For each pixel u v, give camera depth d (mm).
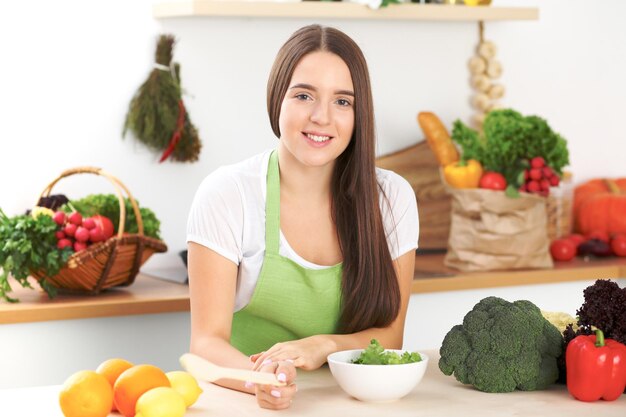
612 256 4066
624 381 1805
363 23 3895
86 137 3516
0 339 2896
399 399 1823
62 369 2986
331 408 1767
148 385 1694
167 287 3285
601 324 1882
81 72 3492
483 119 4082
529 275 3578
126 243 3068
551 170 3650
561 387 1922
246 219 2156
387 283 2217
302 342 2006
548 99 4266
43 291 3172
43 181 3479
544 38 4230
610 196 4141
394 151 3994
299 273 2184
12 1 3396
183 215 3666
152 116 3512
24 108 3438
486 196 3594
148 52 3564
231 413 1735
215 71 3670
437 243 4023
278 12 3469
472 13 3840
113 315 3002
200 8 3367
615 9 4352
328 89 2039
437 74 4047
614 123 4402
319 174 2178
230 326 2162
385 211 2264
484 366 1862
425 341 3428
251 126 3748
